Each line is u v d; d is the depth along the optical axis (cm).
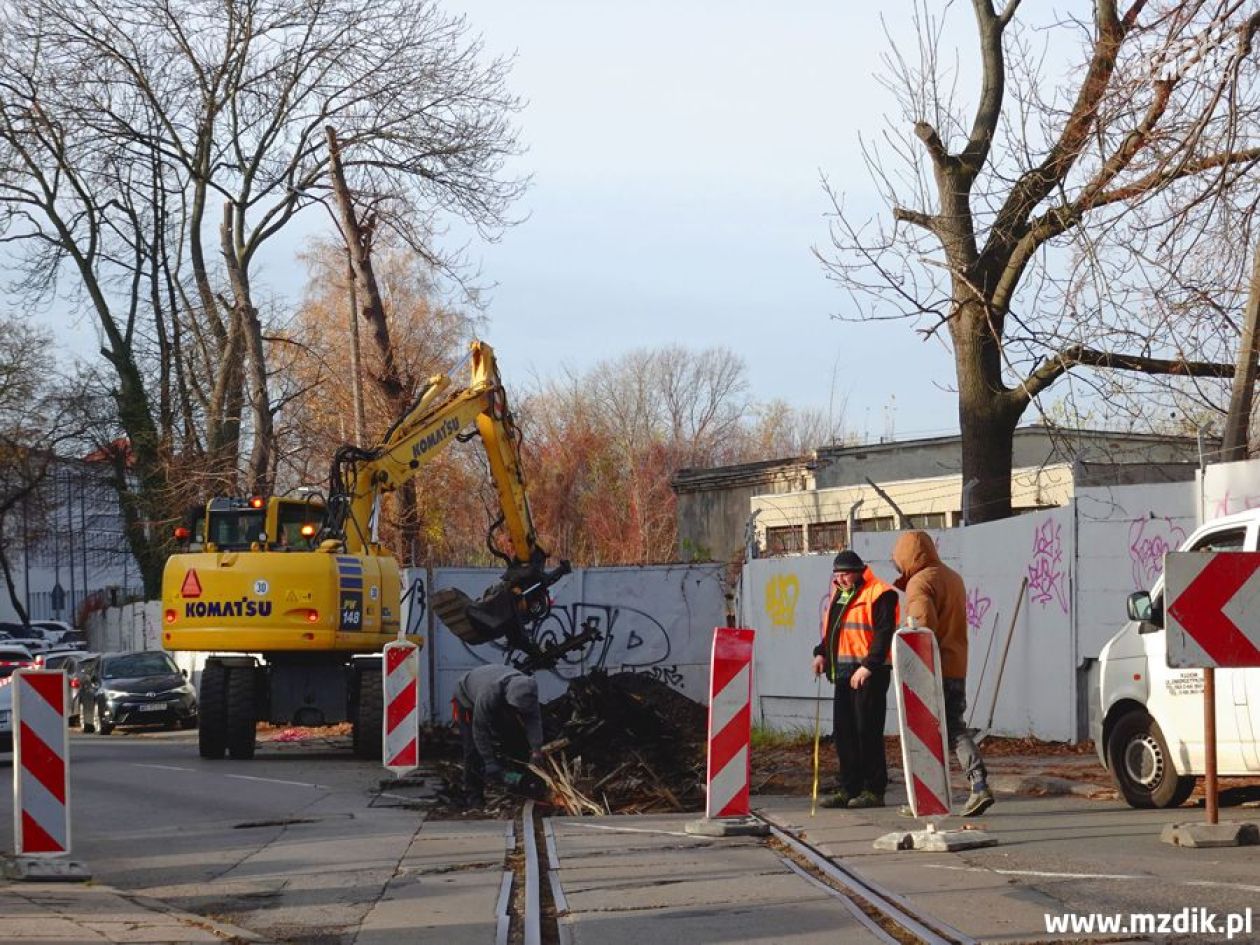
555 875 982
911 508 3444
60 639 7269
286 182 3997
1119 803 1255
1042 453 3622
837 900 861
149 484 4625
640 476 5828
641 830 1205
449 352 4909
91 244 4472
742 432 7300
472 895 940
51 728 1062
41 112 4019
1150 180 1426
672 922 820
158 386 4628
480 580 2547
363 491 2241
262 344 4209
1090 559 1702
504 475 2192
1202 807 1208
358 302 4125
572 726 1703
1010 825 1134
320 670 2283
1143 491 1658
